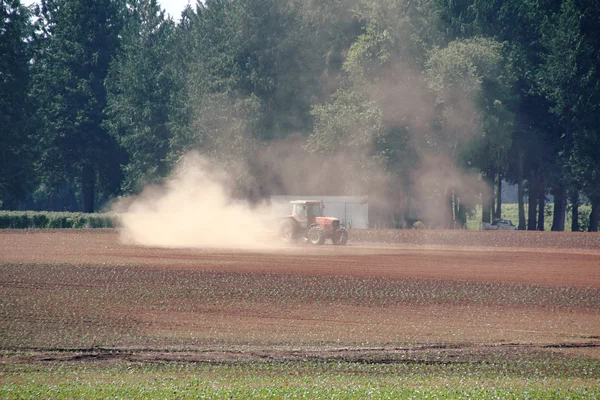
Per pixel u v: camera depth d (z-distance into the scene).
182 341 63.88
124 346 61.88
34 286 92.38
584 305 83.00
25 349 60.56
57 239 180.25
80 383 48.91
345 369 54.47
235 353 59.72
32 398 43.75
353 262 125.12
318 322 72.06
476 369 54.88
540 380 51.38
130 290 89.56
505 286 96.12
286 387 47.03
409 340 64.81
